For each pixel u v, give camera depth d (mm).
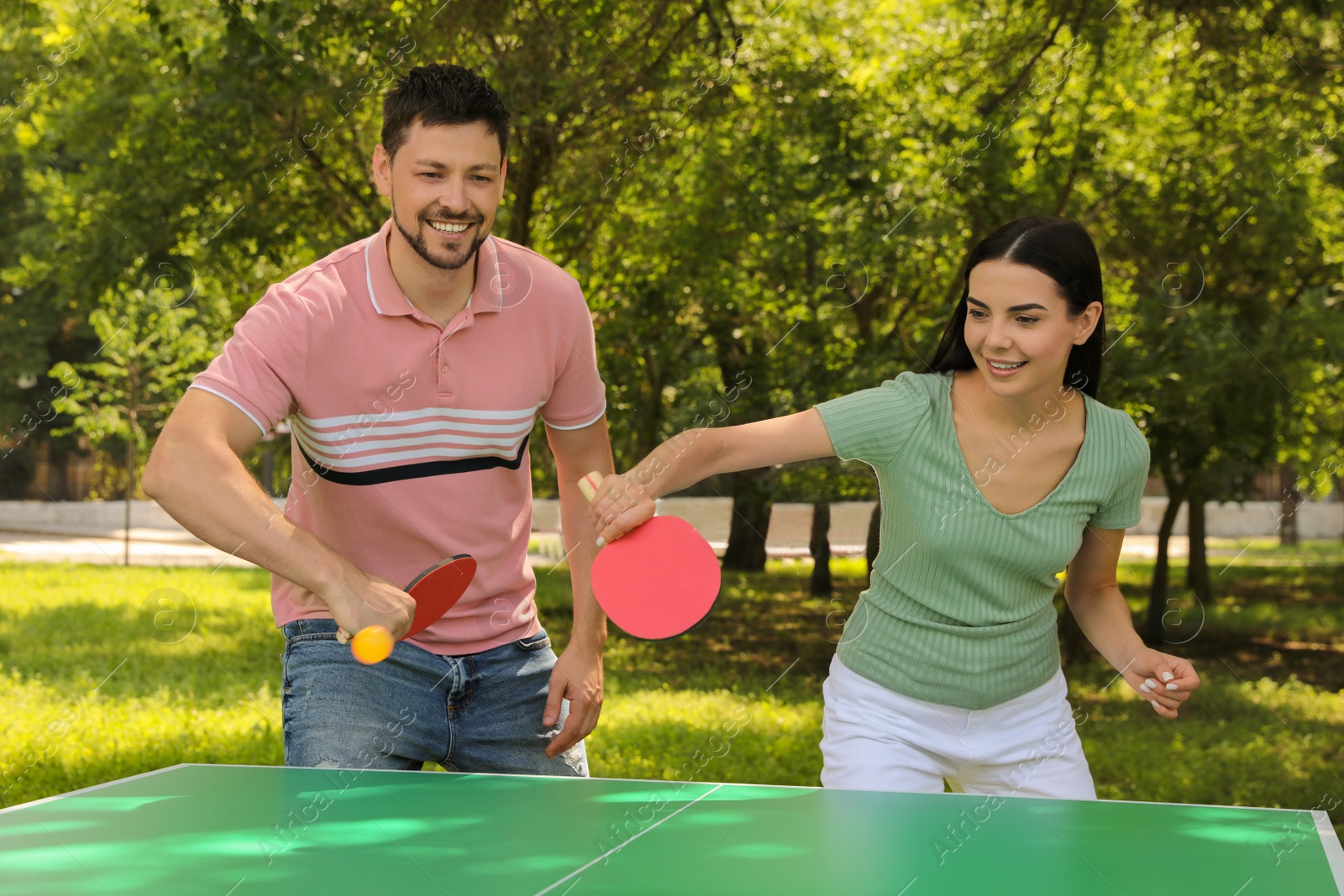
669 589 2170
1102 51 7309
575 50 6629
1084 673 8805
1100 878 1431
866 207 7539
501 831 1631
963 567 2203
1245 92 7422
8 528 22031
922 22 8172
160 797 1809
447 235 2182
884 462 2238
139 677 8023
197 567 15445
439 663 2357
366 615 1961
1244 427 8117
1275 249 8094
